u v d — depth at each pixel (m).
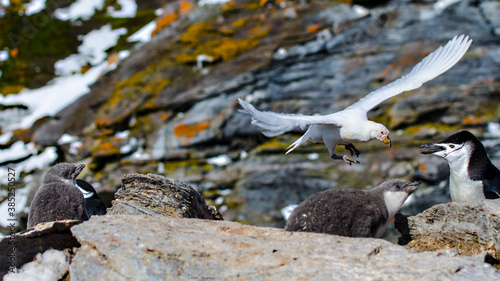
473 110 15.42
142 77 17.91
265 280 4.54
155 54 18.92
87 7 22.48
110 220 5.51
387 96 6.99
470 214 6.13
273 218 13.84
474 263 4.81
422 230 6.45
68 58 19.97
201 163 15.42
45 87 18.80
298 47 17.91
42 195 6.30
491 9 18.52
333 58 17.36
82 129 16.67
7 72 19.50
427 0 19.30
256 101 16.28
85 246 5.11
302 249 4.95
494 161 13.84
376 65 16.78
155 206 6.87
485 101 15.55
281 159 15.16
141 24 21.31
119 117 16.61
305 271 4.60
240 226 5.50
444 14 18.52
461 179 7.07
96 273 4.89
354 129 6.54
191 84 17.33
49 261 5.57
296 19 19.36
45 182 6.84
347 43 17.84
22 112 17.86
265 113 5.35
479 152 7.02
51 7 22.09
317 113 15.73
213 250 4.92
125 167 15.59
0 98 18.25
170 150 15.69
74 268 5.03
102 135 16.45
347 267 4.66
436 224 6.36
